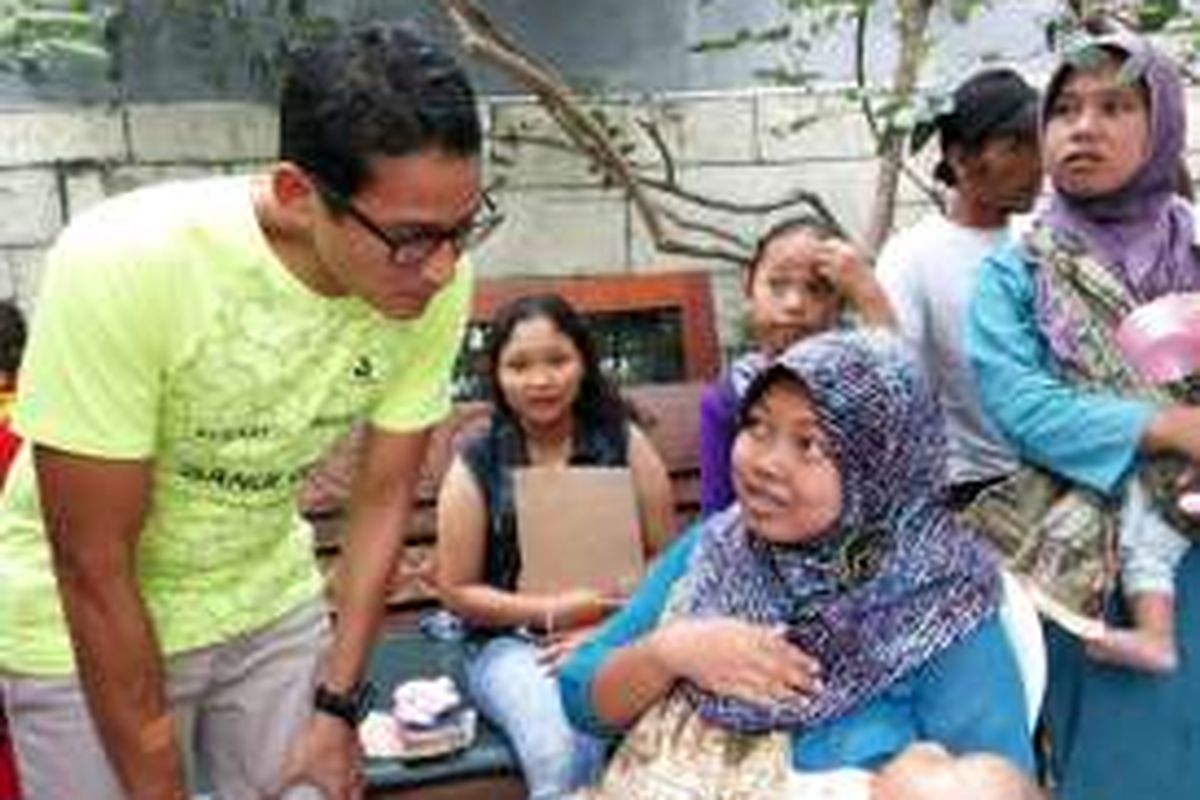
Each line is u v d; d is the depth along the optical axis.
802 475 1.68
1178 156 2.21
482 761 2.42
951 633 1.69
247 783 2.04
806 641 1.72
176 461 1.71
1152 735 2.25
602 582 2.69
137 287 1.53
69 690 1.88
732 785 1.70
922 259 2.63
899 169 3.32
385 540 1.91
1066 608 2.17
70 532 1.61
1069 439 2.12
